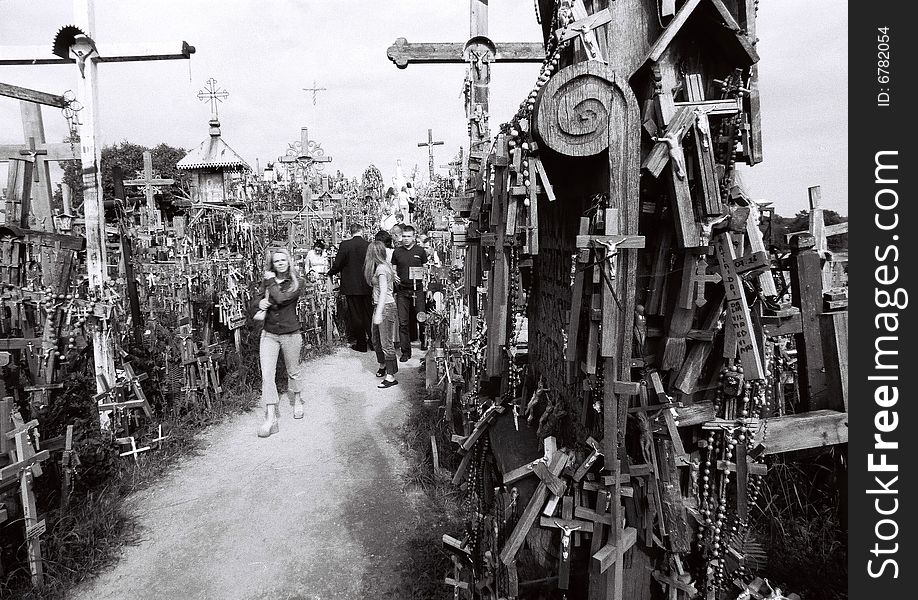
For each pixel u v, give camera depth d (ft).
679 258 6.72
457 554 10.16
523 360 11.23
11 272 14.03
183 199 44.60
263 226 38.99
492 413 10.66
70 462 12.74
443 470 14.93
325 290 30.50
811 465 12.12
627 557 7.09
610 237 6.14
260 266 31.71
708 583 7.04
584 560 7.39
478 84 15.40
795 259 10.67
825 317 10.00
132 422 15.93
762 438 6.98
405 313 25.61
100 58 15.72
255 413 19.63
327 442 17.30
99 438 13.89
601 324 6.38
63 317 14.76
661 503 6.64
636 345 7.04
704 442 6.95
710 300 6.72
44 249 16.44
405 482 14.55
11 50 15.34
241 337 23.38
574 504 7.00
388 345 22.59
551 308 9.35
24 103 18.72
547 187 6.97
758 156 6.75
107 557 11.44
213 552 11.75
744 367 6.34
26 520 10.20
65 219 19.80
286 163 56.18
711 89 6.82
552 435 8.63
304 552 11.73
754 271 6.24
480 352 12.44
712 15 6.26
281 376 23.31
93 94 15.65
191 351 18.34
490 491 10.56
